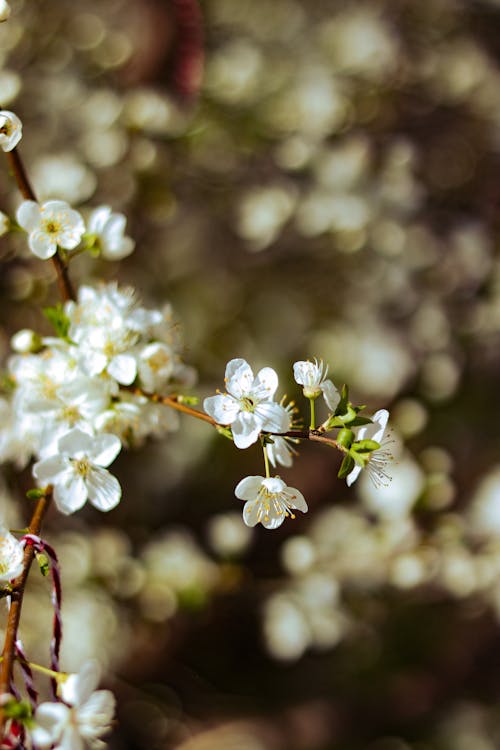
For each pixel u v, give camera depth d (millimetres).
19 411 637
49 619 893
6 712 536
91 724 545
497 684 1297
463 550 930
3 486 882
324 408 1191
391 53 1189
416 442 1174
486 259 1188
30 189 636
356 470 583
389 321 1183
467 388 1236
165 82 1013
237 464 1202
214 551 1072
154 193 1030
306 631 956
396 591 1021
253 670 1199
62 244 624
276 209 1092
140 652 1075
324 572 962
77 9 1152
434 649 1253
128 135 998
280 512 590
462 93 1221
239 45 1168
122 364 618
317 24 1264
